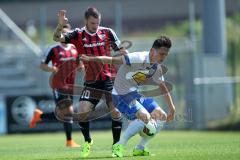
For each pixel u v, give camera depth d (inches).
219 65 2878.9
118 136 1285.7
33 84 3125.0
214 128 2765.7
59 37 1256.2
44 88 3048.7
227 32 3850.9
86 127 1280.8
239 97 2940.5
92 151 1422.2
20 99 2775.6
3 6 5157.5
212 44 3019.2
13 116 2775.6
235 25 3747.5
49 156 1291.8
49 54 1726.1
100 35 1288.1
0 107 2765.7
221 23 3034.0
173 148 1467.8
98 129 2797.7
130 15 5098.4
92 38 1280.8
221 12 3034.0
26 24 5024.6
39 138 2359.7
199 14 4697.3
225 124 2760.8
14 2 5157.5
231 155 1165.7
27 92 2802.7
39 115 1791.3
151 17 5098.4
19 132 2773.1
